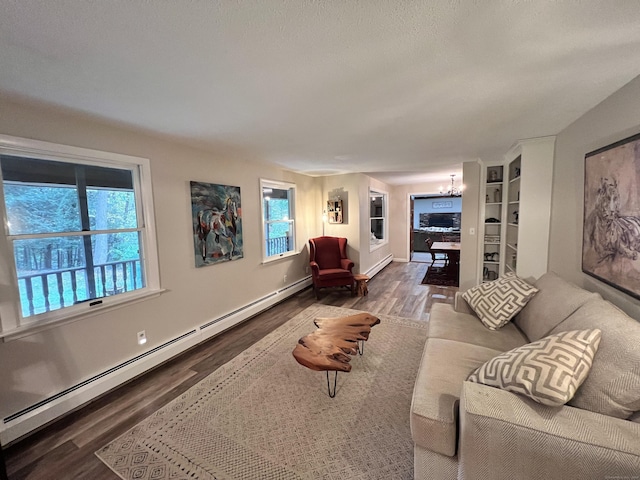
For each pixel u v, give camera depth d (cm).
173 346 290
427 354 194
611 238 183
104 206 244
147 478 157
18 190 195
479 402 121
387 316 392
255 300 413
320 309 426
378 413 202
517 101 196
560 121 242
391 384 235
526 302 228
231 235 365
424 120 233
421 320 375
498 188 461
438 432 132
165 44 124
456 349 196
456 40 124
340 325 265
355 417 198
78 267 228
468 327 234
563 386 116
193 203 314
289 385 236
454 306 286
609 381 119
